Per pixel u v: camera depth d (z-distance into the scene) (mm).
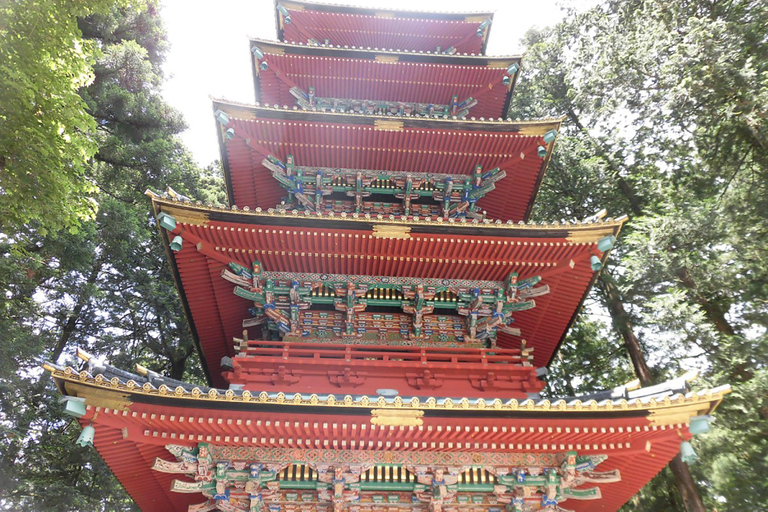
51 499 18359
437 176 16688
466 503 10195
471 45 20938
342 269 13031
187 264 12266
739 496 14422
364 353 12195
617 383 24719
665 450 9914
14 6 9484
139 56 27094
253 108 14461
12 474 18156
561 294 13625
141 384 9484
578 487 10594
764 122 16906
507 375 12250
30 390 18703
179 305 28312
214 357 14852
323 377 11844
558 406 9172
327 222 11867
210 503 9992
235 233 11867
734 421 15500
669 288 18047
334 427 9125
